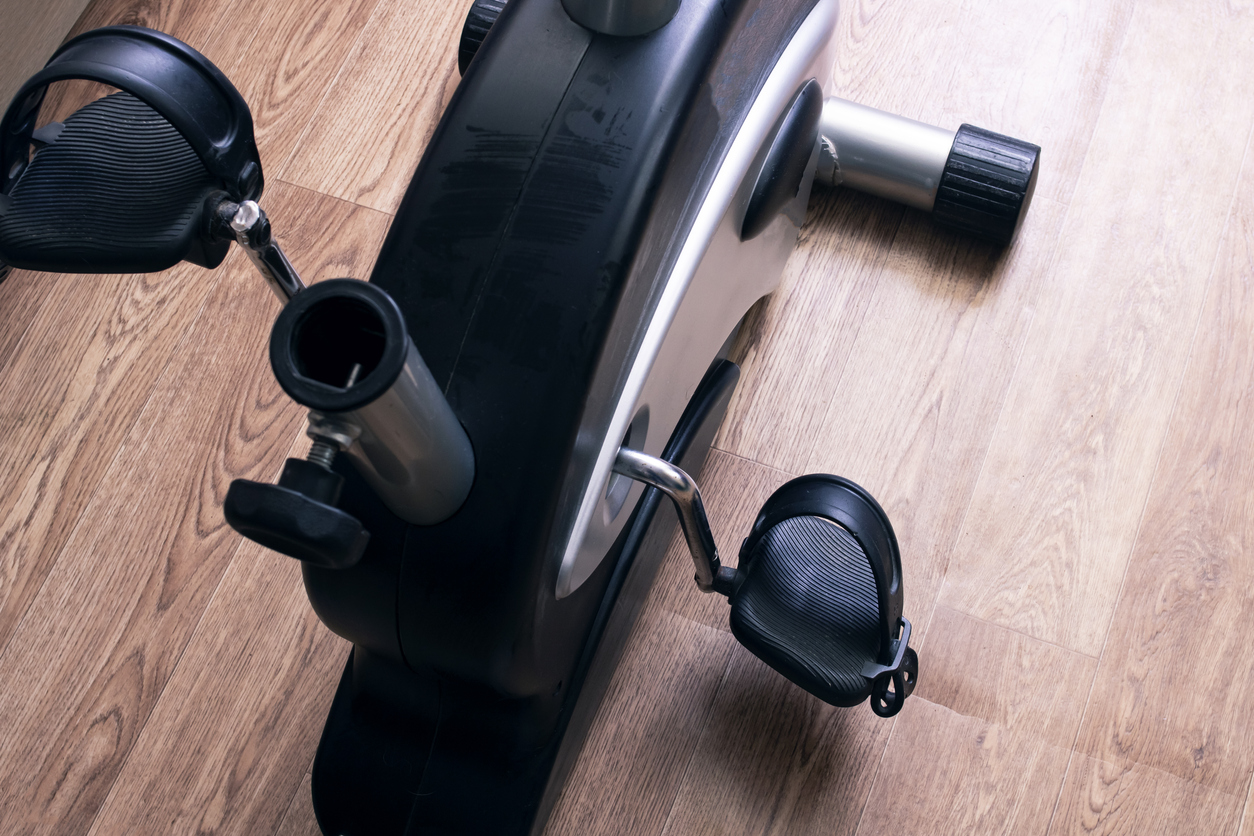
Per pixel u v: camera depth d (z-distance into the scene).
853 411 1.25
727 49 0.79
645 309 0.80
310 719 1.13
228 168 0.67
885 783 1.09
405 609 0.77
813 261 1.33
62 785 1.10
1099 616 1.15
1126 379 1.25
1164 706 1.11
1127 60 1.41
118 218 0.65
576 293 0.72
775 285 1.26
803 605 0.96
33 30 1.37
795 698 1.13
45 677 1.15
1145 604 1.15
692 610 1.17
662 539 1.12
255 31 1.46
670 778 1.10
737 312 1.11
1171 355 1.26
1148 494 1.20
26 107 0.65
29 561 1.19
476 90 0.76
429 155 0.76
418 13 1.47
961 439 1.23
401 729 0.94
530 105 0.75
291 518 0.56
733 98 0.84
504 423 0.72
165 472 1.23
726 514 1.22
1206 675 1.12
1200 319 1.28
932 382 1.26
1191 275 1.30
